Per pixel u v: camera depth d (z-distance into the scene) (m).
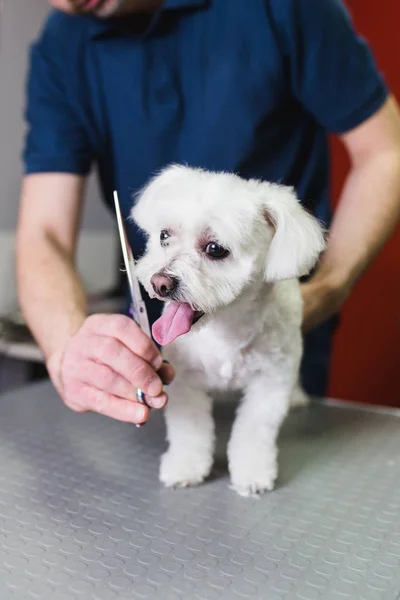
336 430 1.15
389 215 1.24
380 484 0.90
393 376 2.70
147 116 1.28
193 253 0.92
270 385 0.96
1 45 2.39
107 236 2.96
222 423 1.20
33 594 0.60
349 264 1.17
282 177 1.31
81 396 0.83
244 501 0.84
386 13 2.52
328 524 0.77
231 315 0.92
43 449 1.01
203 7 1.24
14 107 2.47
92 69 1.31
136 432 1.10
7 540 0.71
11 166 2.47
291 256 0.90
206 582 0.63
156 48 1.27
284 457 1.01
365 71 1.29
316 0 1.23
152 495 0.85
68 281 1.14
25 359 2.20
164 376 0.81
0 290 2.39
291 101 1.32
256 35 1.22
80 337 0.85
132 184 1.33
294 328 0.96
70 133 1.33
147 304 1.26
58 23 1.36
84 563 0.66
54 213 1.29
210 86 1.24
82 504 0.81
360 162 1.32
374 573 0.65
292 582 0.63
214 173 1.01
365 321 2.72
